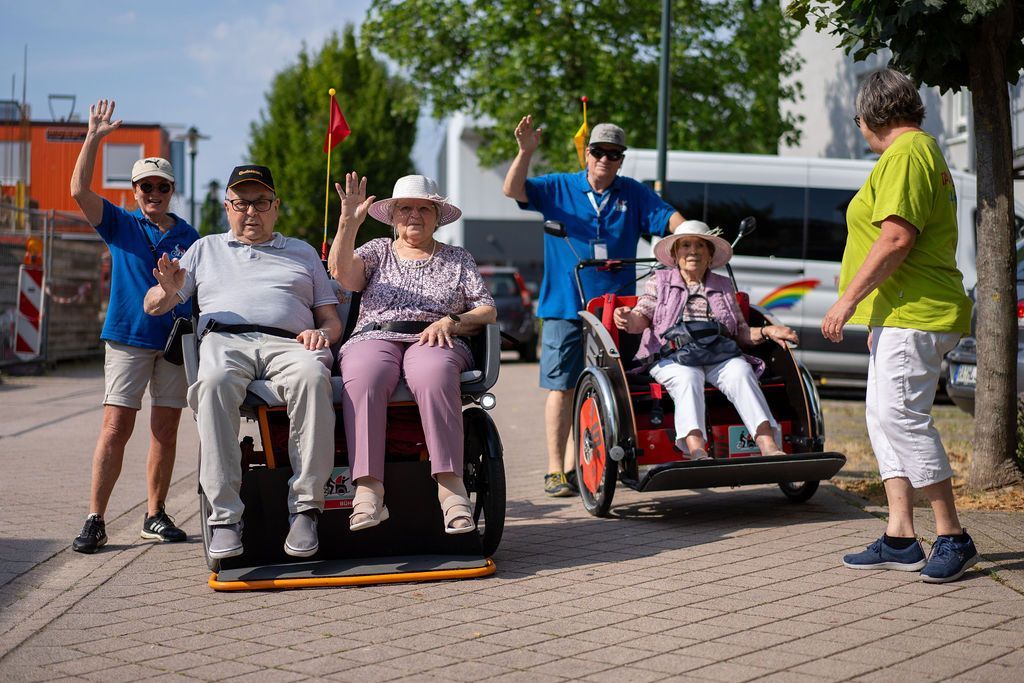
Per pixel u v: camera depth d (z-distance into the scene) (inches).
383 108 1630.2
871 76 195.9
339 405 203.3
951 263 189.9
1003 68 255.1
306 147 1616.6
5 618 173.6
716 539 226.1
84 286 769.6
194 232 236.5
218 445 191.3
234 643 159.5
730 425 251.4
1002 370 258.2
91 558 215.9
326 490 201.5
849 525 236.1
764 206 513.3
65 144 1451.8
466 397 211.0
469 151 1748.3
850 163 513.0
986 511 239.3
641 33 871.1
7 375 666.8
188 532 241.6
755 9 924.0
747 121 892.0
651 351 261.3
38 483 298.8
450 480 200.4
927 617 164.7
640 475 254.2
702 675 141.9
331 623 168.7
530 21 868.6
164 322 225.6
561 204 286.4
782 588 184.4
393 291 212.8
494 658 150.6
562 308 283.6
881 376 189.6
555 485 284.2
